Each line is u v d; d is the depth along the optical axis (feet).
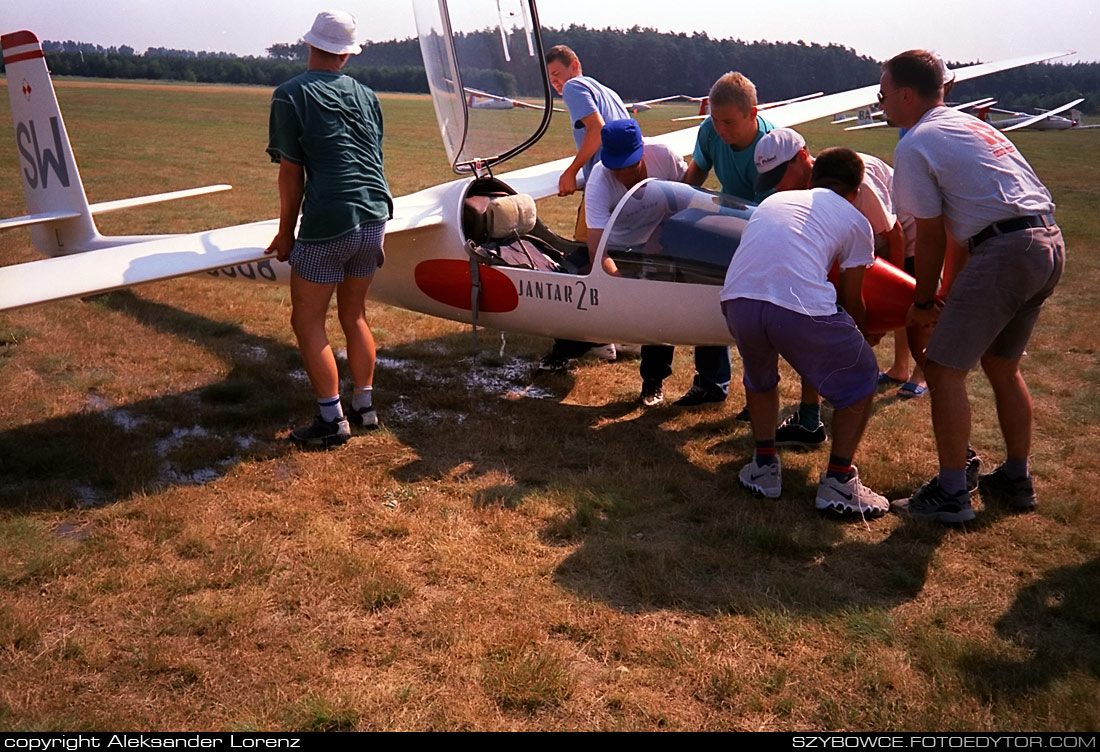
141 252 14.11
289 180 12.56
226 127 86.48
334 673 7.95
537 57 14.61
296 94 12.15
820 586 9.47
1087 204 43.86
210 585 9.33
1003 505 11.43
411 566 9.87
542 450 13.23
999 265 9.94
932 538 10.60
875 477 12.21
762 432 11.60
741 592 9.32
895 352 16.08
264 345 17.87
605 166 13.25
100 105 117.80
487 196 15.46
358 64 288.92
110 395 14.90
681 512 11.26
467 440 13.56
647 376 15.03
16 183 39.65
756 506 11.46
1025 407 11.02
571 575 9.66
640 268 12.98
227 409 14.51
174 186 42.47
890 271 11.93
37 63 18.45
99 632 8.48
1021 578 9.72
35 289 12.40
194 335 18.13
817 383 10.69
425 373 16.79
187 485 11.75
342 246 12.64
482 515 11.02
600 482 11.98
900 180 10.34
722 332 12.87
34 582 9.29
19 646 8.25
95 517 10.74
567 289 13.74
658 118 169.48
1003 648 8.33
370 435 13.70
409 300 16.24
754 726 7.37
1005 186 9.90
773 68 256.32
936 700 7.61
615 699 7.63
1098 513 11.18
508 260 14.78
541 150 73.46
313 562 9.75
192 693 7.68
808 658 8.24
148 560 9.82
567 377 16.49
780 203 10.87
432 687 7.77
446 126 14.82
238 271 17.47
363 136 12.89
